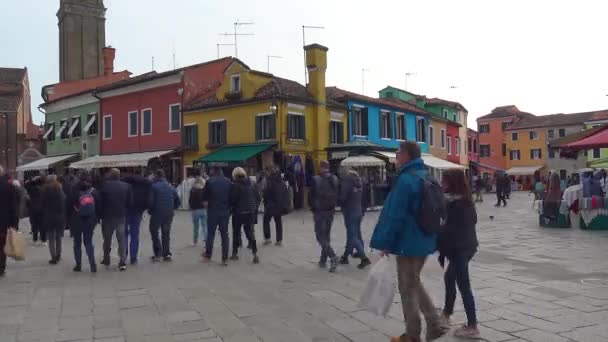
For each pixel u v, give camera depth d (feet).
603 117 199.00
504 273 28.43
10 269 32.68
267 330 18.93
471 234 18.12
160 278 29.12
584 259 32.76
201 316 20.94
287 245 41.88
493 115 236.84
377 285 16.80
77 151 126.82
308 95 93.09
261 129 88.58
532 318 19.61
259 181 57.67
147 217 69.56
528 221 60.44
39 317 21.21
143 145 108.17
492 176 195.52
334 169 91.61
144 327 19.60
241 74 92.07
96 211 31.53
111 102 116.16
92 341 18.06
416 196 15.61
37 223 45.32
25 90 175.94
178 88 101.30
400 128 115.34
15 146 151.84
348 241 32.35
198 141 97.71
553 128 215.51
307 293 24.71
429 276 27.91
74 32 195.00
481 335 17.72
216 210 33.27
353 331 18.62
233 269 31.60
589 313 20.15
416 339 15.94
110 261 35.17
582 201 49.98
